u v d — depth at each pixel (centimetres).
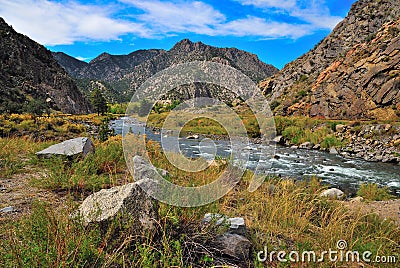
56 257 234
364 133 2309
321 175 1316
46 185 502
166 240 293
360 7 6384
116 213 294
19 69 7912
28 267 223
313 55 6172
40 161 661
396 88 3186
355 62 3909
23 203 427
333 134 2453
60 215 333
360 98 3441
